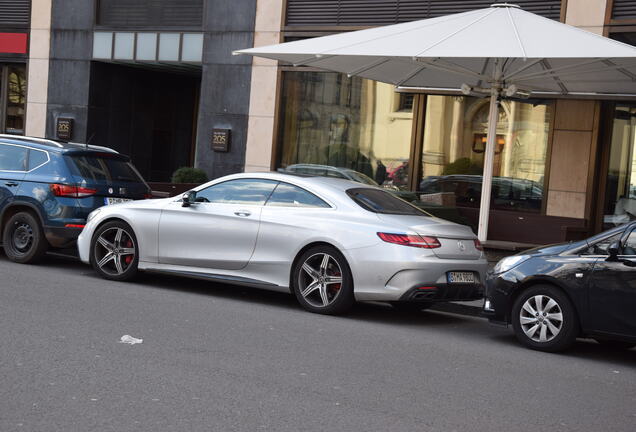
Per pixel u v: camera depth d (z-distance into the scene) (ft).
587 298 24.85
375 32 38.14
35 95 66.69
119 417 15.64
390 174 55.16
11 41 67.51
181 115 73.67
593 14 48.47
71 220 35.12
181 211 31.68
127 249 33.01
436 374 21.07
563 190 50.03
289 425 15.81
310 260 29.01
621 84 39.45
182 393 17.51
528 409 18.29
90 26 64.75
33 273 33.35
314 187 29.84
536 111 50.90
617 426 17.46
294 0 57.67
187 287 33.22
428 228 28.14
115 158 37.88
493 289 26.99
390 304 33.73
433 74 43.37
